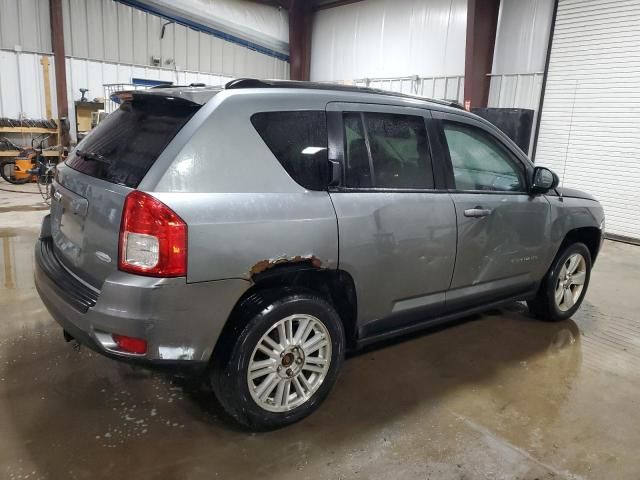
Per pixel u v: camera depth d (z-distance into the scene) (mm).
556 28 7957
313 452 2230
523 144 8211
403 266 2680
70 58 10742
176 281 1955
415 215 2682
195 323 2041
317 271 2396
